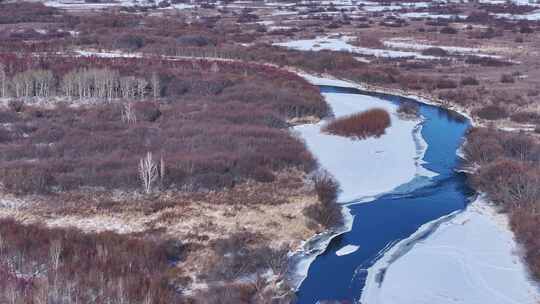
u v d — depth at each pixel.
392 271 21.83
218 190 27.91
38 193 26.48
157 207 25.56
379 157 35.12
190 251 21.94
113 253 20.73
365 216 26.86
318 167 32.53
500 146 34.66
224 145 33.53
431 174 32.62
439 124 43.09
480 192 29.83
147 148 32.56
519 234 24.19
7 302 16.61
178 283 19.72
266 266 21.28
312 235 24.47
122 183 27.39
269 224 24.66
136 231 23.44
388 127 41.19
